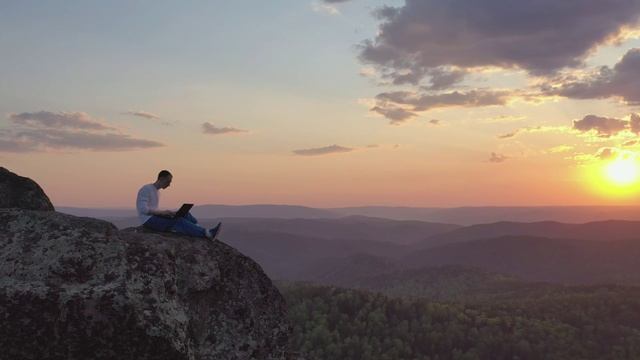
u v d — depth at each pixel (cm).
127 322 831
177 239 1129
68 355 807
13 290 820
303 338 15975
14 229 959
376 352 15125
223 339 1071
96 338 817
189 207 1186
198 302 1077
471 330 17438
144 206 1177
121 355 826
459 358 15788
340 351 14900
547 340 16800
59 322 809
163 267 975
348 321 17612
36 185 1255
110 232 1000
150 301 885
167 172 1231
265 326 1144
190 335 995
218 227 1200
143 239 1052
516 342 16488
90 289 849
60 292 827
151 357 840
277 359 1141
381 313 18150
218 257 1144
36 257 903
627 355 15375
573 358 15462
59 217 998
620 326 17925
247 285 1157
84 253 926
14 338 798
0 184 1198
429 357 15775
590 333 17588
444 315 19075
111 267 917
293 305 18900
